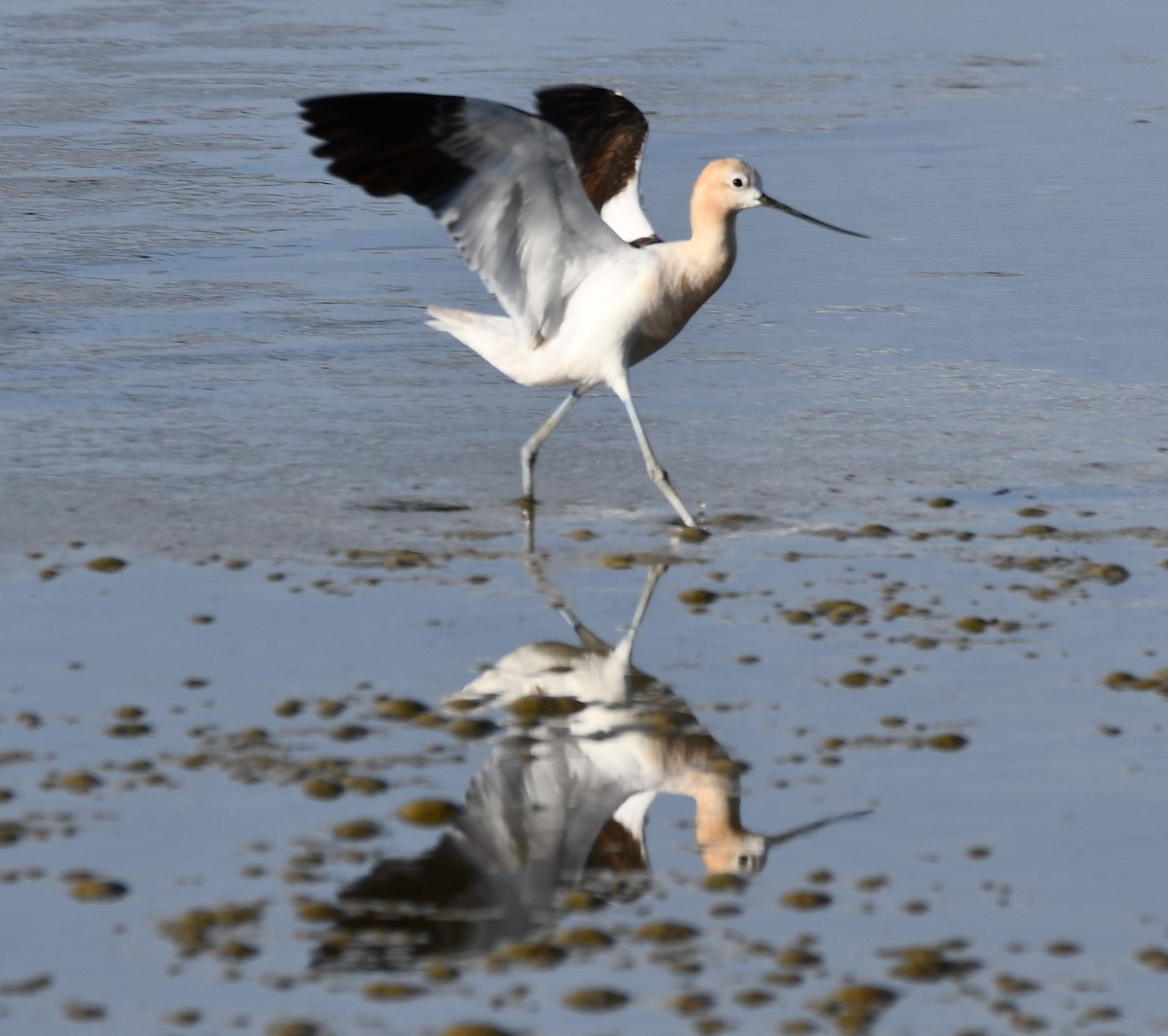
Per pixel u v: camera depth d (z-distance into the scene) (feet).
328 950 24.43
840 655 35.14
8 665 33.94
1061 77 115.55
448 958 24.27
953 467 47.50
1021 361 58.03
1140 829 28.07
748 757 30.63
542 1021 22.85
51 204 78.54
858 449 49.14
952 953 24.57
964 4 147.95
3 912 25.20
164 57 118.42
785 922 25.36
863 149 92.07
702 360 58.18
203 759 30.09
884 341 60.44
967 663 34.76
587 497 45.14
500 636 35.99
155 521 42.39
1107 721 32.14
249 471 46.34
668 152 88.94
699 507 44.32
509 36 127.34
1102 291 66.64
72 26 131.44
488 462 47.78
